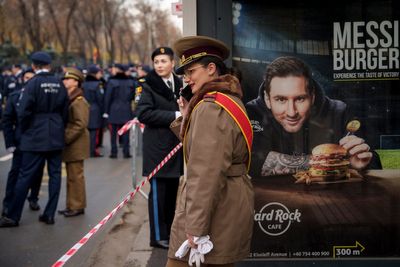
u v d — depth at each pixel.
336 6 4.48
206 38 3.41
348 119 4.54
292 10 4.50
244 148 3.30
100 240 6.75
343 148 4.55
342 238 4.61
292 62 4.52
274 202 4.61
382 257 4.60
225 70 3.49
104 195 9.30
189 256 3.25
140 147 14.13
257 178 4.59
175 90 6.02
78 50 65.25
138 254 5.95
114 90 13.48
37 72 7.15
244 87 4.54
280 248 4.63
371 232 4.60
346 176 4.57
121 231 7.13
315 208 4.60
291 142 4.57
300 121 4.55
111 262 5.95
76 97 7.57
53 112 7.23
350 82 4.52
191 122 3.26
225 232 3.23
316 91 4.54
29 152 7.18
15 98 7.58
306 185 4.59
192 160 3.15
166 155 5.91
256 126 4.57
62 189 9.75
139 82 6.18
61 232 7.11
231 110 3.21
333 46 4.50
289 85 4.53
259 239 4.62
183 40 3.42
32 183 7.36
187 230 3.14
